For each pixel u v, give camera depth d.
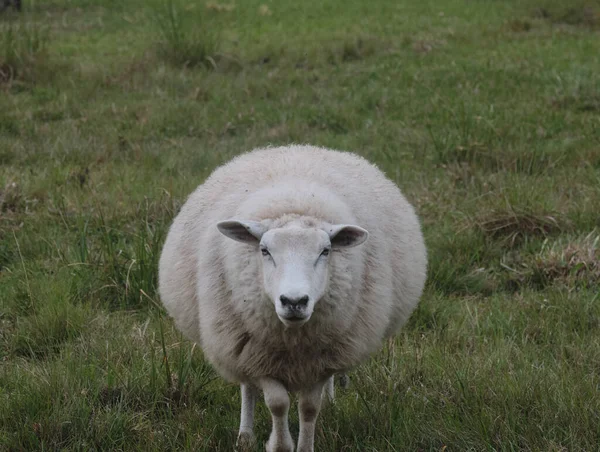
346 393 18.75
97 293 22.67
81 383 17.94
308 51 53.38
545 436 15.82
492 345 20.00
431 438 16.19
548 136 35.72
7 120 38.53
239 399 18.23
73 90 43.88
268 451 15.55
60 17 70.62
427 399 17.52
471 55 52.69
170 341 20.00
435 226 27.02
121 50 55.91
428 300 22.62
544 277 24.02
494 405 17.08
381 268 15.69
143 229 25.12
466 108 39.16
